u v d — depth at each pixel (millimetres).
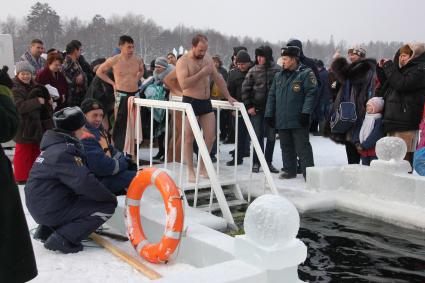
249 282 2518
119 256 3684
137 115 5984
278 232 2592
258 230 2627
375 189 5590
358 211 5371
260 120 7152
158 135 7930
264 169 5523
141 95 8117
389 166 5426
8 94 2383
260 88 7070
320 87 7035
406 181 5254
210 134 5738
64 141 3668
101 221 3822
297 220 2693
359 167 5816
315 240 4551
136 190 3838
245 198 5973
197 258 3549
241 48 8898
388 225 5000
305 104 6379
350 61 6727
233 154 8109
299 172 7316
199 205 5461
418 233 4723
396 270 3814
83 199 3820
